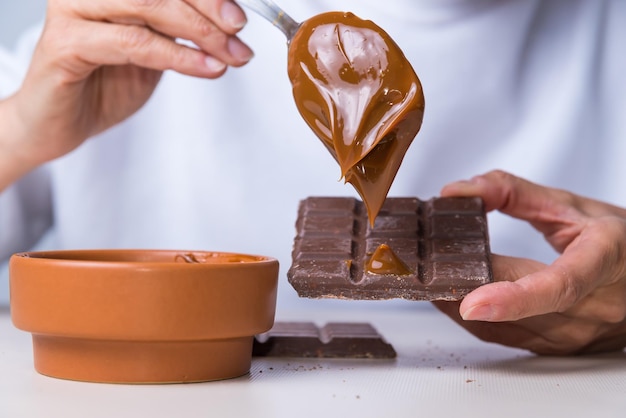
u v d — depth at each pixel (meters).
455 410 0.44
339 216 0.54
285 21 0.52
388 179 0.49
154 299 0.46
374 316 0.73
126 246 0.94
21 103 0.67
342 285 0.50
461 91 0.90
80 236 0.93
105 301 0.46
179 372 0.47
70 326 0.46
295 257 0.52
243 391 0.47
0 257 0.93
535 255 0.90
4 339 0.59
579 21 0.90
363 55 0.49
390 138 0.49
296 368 0.52
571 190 0.91
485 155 0.90
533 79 0.90
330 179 0.91
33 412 0.43
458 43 0.89
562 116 0.90
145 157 0.93
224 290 0.47
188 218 0.93
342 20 0.50
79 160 0.92
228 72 0.91
